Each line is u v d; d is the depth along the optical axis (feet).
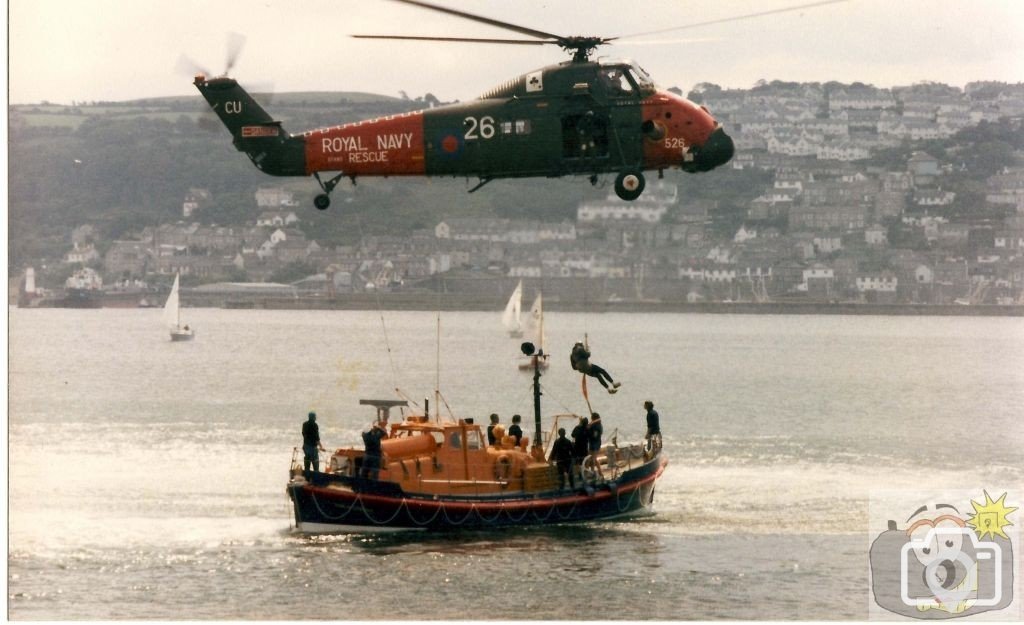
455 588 236.84
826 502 313.94
